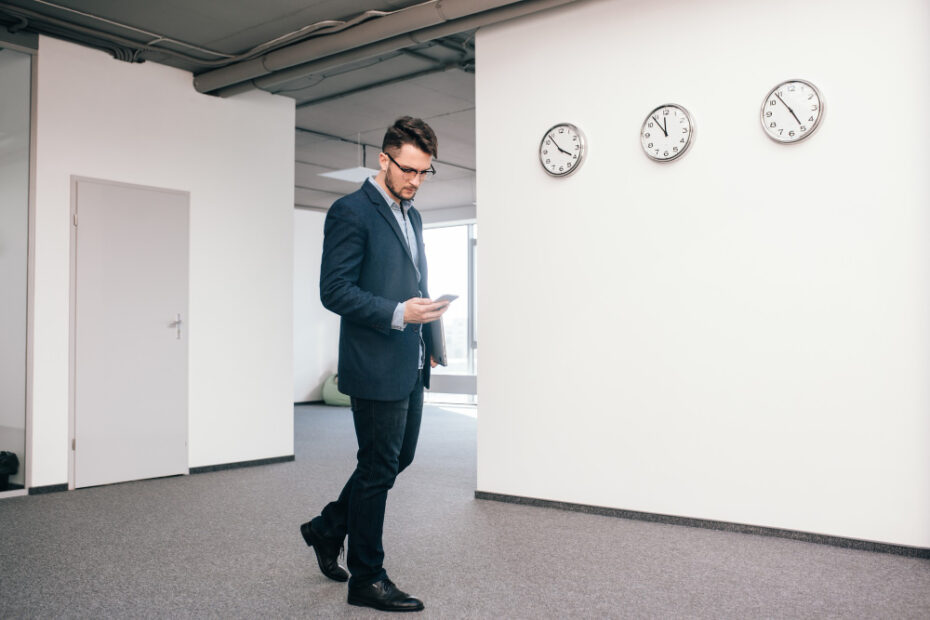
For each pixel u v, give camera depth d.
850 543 3.26
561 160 4.04
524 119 4.21
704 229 3.64
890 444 3.20
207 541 3.39
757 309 3.50
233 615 2.46
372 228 2.41
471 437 6.78
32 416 4.54
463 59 5.39
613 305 3.90
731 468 3.57
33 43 4.57
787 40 3.42
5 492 4.41
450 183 9.45
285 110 5.89
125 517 3.89
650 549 3.24
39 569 2.98
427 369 2.59
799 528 3.40
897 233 3.17
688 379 3.68
